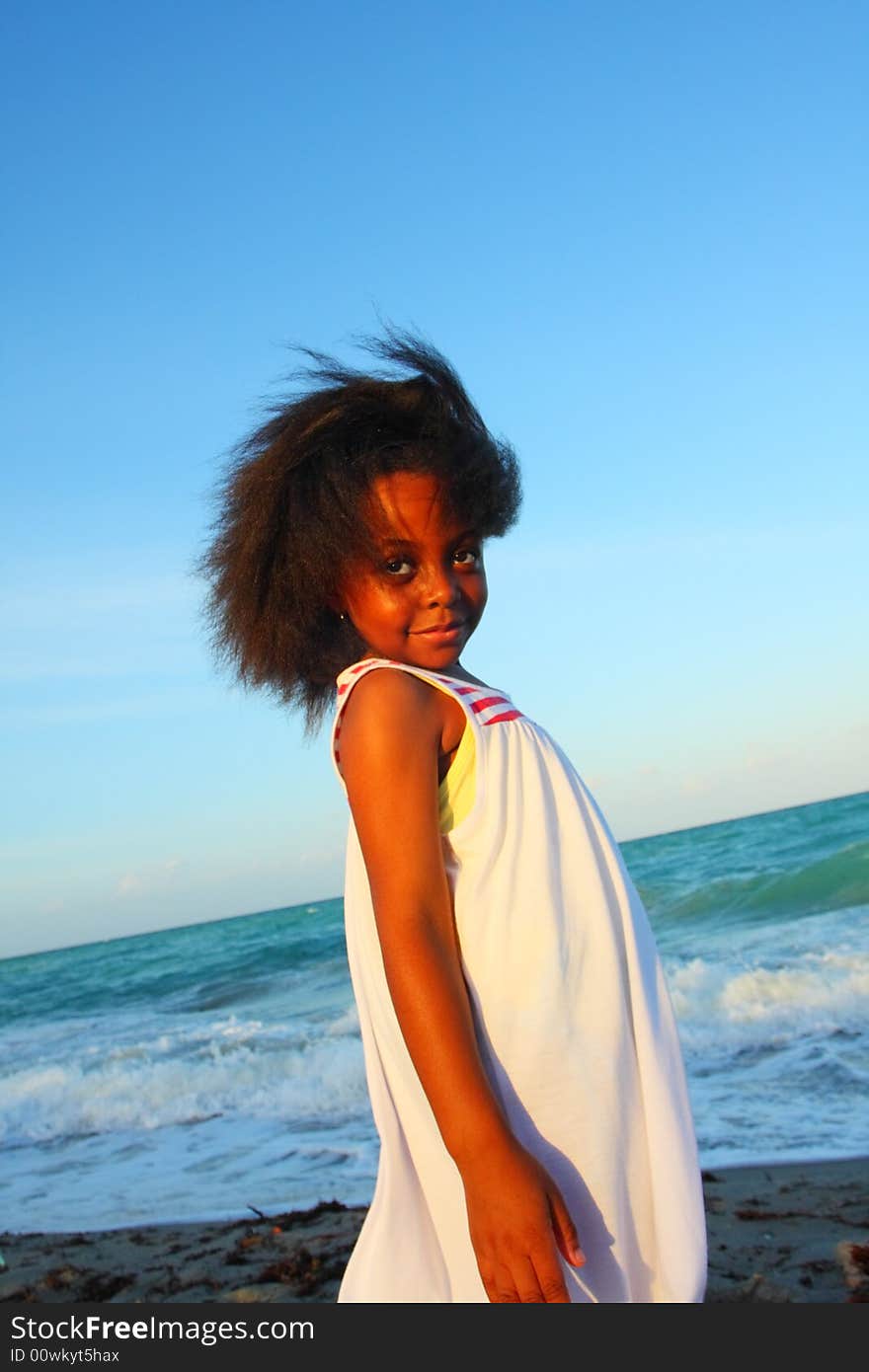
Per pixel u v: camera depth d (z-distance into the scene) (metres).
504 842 1.55
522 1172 1.35
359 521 1.57
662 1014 1.62
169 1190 6.23
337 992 14.34
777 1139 5.46
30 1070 10.35
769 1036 7.56
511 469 1.77
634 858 20.19
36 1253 5.26
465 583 1.64
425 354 1.74
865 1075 6.41
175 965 18.91
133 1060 10.20
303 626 1.70
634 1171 1.52
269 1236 5.06
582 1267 1.46
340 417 1.64
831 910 13.51
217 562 1.81
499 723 1.62
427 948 1.44
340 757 1.58
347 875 1.79
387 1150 1.65
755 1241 4.11
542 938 1.53
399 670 1.57
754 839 20.42
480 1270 1.37
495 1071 1.50
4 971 21.75
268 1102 8.21
